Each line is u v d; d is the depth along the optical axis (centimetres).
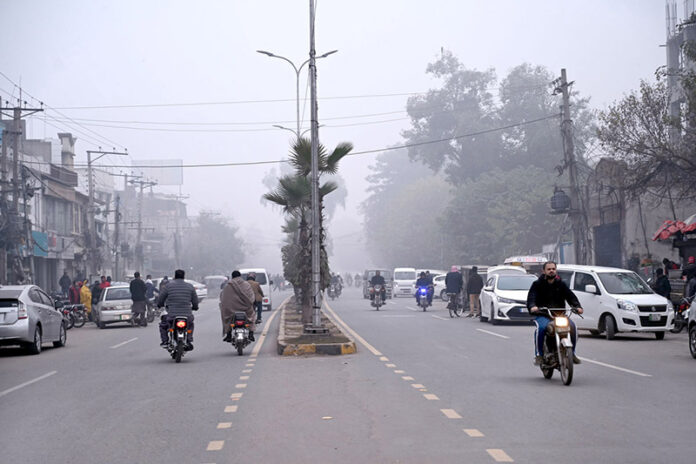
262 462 715
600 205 4478
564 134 3741
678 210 3991
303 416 950
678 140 3108
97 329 3042
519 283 2783
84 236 5494
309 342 1817
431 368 1438
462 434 822
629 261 3888
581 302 2169
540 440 787
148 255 9444
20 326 1859
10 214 3881
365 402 1049
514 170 7125
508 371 1387
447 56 8219
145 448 792
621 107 3084
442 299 5131
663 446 755
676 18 4588
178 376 1396
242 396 1129
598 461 695
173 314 1670
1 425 939
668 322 2028
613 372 1353
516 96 7869
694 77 2869
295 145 2409
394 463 699
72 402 1114
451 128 8181
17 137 3938
